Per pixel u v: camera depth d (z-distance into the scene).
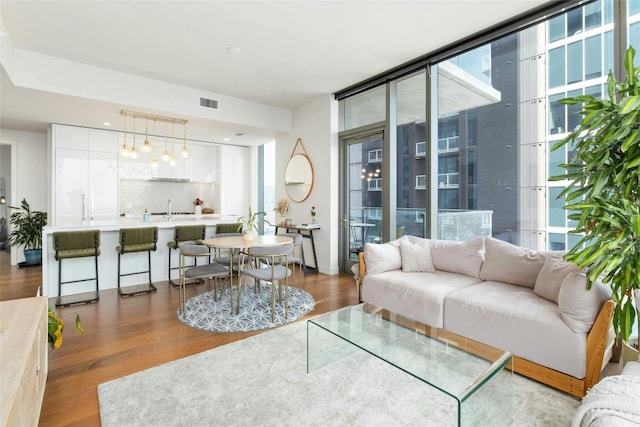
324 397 2.04
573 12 2.92
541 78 3.17
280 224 5.74
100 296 4.07
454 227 3.91
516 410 1.90
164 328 3.08
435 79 3.92
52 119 5.06
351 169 5.20
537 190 3.24
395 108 4.49
